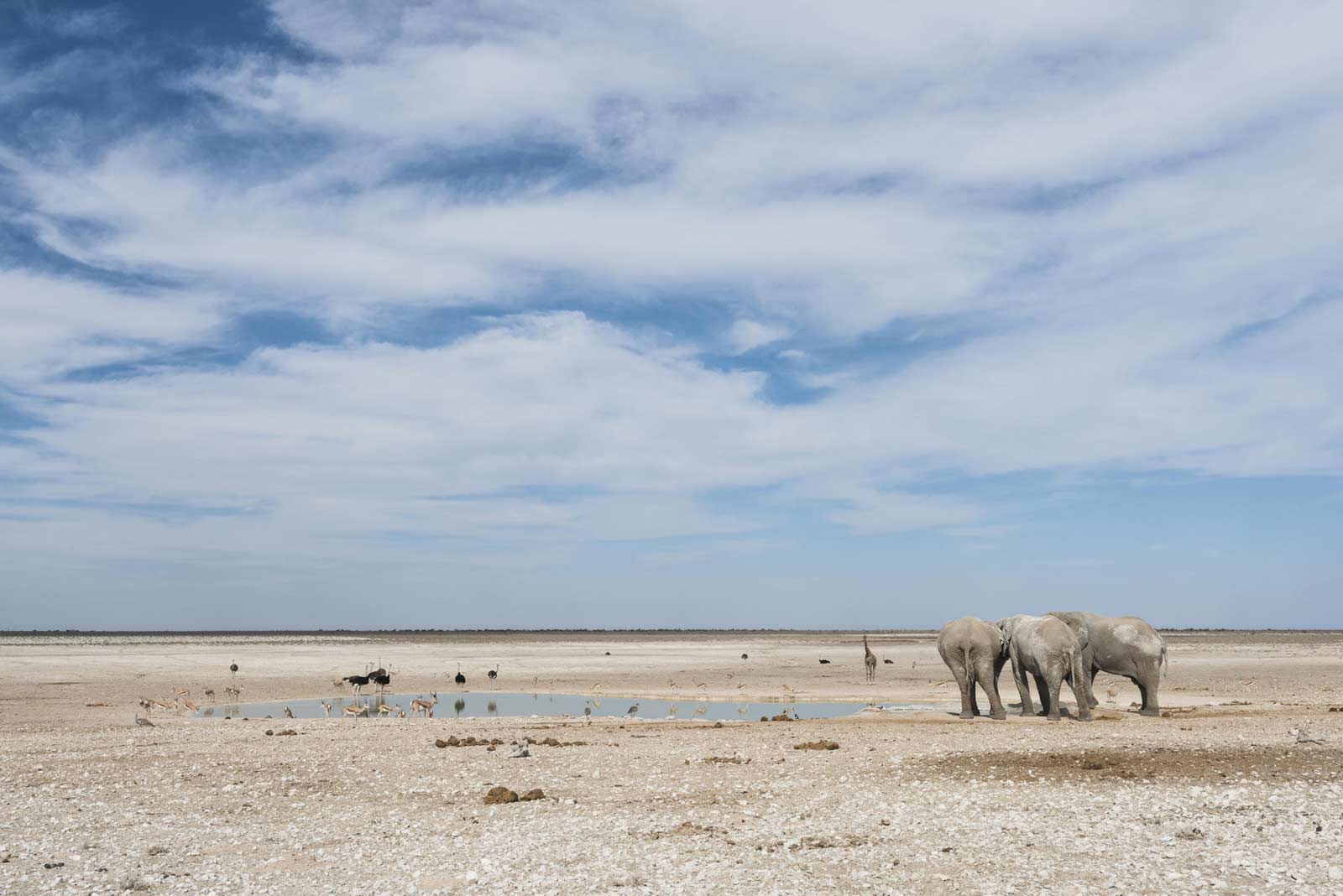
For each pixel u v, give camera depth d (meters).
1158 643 34.09
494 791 19.44
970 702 34.00
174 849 15.40
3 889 12.82
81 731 34.19
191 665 78.44
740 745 27.48
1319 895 10.91
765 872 13.09
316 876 13.52
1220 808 16.12
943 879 12.41
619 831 15.99
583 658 93.56
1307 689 49.06
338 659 89.06
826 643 140.88
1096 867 12.62
